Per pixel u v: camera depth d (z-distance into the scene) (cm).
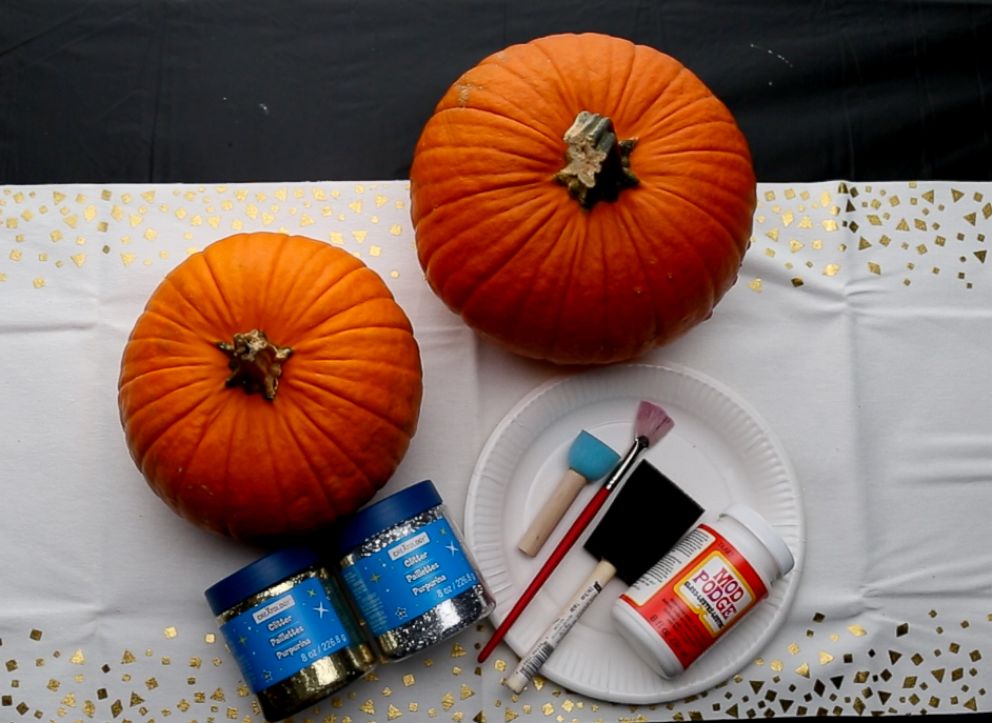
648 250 63
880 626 74
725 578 67
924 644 74
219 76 81
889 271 80
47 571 72
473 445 75
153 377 62
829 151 82
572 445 75
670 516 72
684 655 67
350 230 78
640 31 83
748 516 69
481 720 71
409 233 79
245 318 62
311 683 64
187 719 71
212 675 71
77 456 74
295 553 65
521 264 63
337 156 81
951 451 77
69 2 81
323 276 64
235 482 62
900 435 78
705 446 76
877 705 73
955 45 83
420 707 71
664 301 64
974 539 76
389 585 65
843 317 79
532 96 63
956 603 75
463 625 65
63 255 77
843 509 76
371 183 79
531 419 75
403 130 81
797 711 72
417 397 67
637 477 74
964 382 78
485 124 63
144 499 74
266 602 64
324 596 66
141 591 72
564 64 64
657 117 64
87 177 79
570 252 62
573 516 75
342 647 65
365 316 64
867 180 82
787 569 69
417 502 66
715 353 78
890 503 76
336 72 82
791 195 81
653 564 72
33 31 81
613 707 72
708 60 83
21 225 77
